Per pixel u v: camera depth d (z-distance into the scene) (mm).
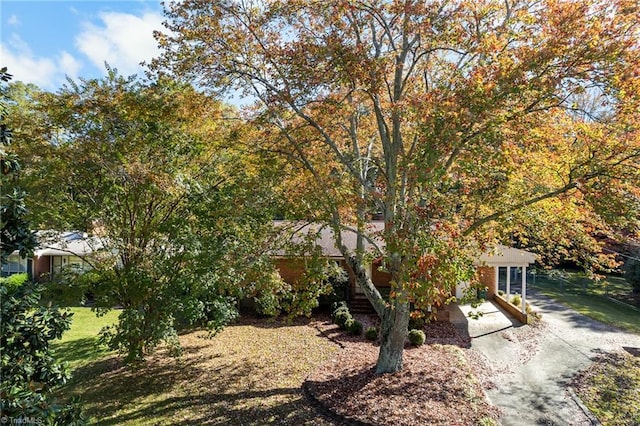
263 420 10766
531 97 9258
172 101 12219
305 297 12227
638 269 24312
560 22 8477
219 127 13328
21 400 5508
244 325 20094
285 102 11227
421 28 10320
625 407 11492
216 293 13953
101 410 11492
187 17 11312
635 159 9375
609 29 8219
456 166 11367
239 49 11586
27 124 11977
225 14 11484
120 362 15117
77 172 12359
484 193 11812
